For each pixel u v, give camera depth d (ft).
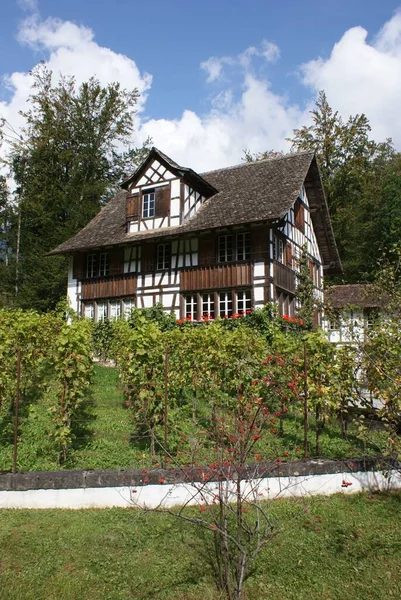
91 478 18.08
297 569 14.05
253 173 67.92
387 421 19.10
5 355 25.99
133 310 59.52
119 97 111.96
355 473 19.86
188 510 17.38
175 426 21.61
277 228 58.08
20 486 18.01
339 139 99.91
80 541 15.29
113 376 42.32
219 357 28.07
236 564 13.15
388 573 13.94
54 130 103.35
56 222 100.58
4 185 105.29
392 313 21.47
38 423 27.02
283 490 17.79
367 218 106.11
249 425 14.84
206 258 58.95
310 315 60.49
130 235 65.05
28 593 12.72
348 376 21.81
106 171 112.37
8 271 98.32
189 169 60.13
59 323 43.34
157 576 13.56
